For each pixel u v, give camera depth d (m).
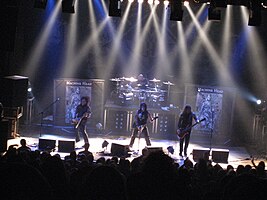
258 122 20.75
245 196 4.08
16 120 19.05
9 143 18.31
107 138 20.44
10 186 3.15
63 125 21.08
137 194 4.14
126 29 22.14
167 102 21.36
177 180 4.63
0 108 16.53
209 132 21.02
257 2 14.16
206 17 21.84
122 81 21.03
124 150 16.80
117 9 14.59
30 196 3.15
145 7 21.95
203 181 8.98
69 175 7.32
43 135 20.41
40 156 10.23
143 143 20.02
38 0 15.09
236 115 21.98
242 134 21.97
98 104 21.17
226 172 9.46
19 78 18.81
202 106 20.98
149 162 4.25
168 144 20.06
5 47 15.43
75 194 5.62
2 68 20.00
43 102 22.27
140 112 18.22
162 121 20.98
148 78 22.50
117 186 3.94
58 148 16.75
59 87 20.95
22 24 21.58
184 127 17.95
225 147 20.67
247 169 9.84
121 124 21.08
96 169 4.02
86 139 18.27
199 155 16.59
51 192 3.24
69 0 14.66
